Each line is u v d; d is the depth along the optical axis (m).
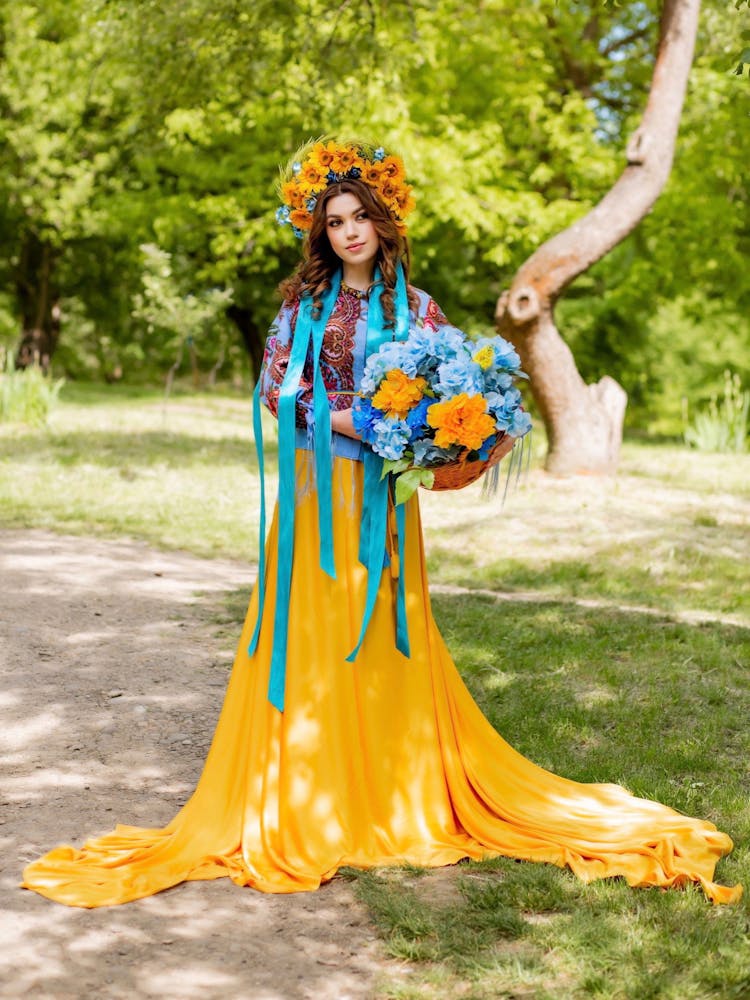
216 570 8.15
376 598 3.50
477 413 3.27
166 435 15.34
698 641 6.40
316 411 3.44
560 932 3.04
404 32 13.54
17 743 4.56
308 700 3.45
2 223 24.52
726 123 17.69
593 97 21.14
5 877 3.37
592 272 21.28
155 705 5.09
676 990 2.77
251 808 3.45
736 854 3.58
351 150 3.52
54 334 27.92
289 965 2.91
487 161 18.09
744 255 21.83
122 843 3.55
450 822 3.59
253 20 11.12
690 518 10.52
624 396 12.52
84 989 2.78
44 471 11.80
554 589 8.04
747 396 16.81
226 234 19.66
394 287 3.54
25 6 20.89
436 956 2.94
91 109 22.00
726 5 12.55
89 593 7.09
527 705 5.21
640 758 4.54
